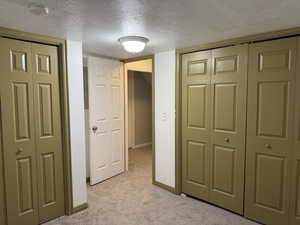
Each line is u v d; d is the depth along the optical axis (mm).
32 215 2215
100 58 3289
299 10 1532
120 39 2281
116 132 3639
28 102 2143
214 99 2564
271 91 2129
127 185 3283
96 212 2521
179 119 2908
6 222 2045
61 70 2355
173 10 1521
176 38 2293
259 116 2223
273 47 2088
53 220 2357
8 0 1344
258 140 2244
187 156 2895
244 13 1589
